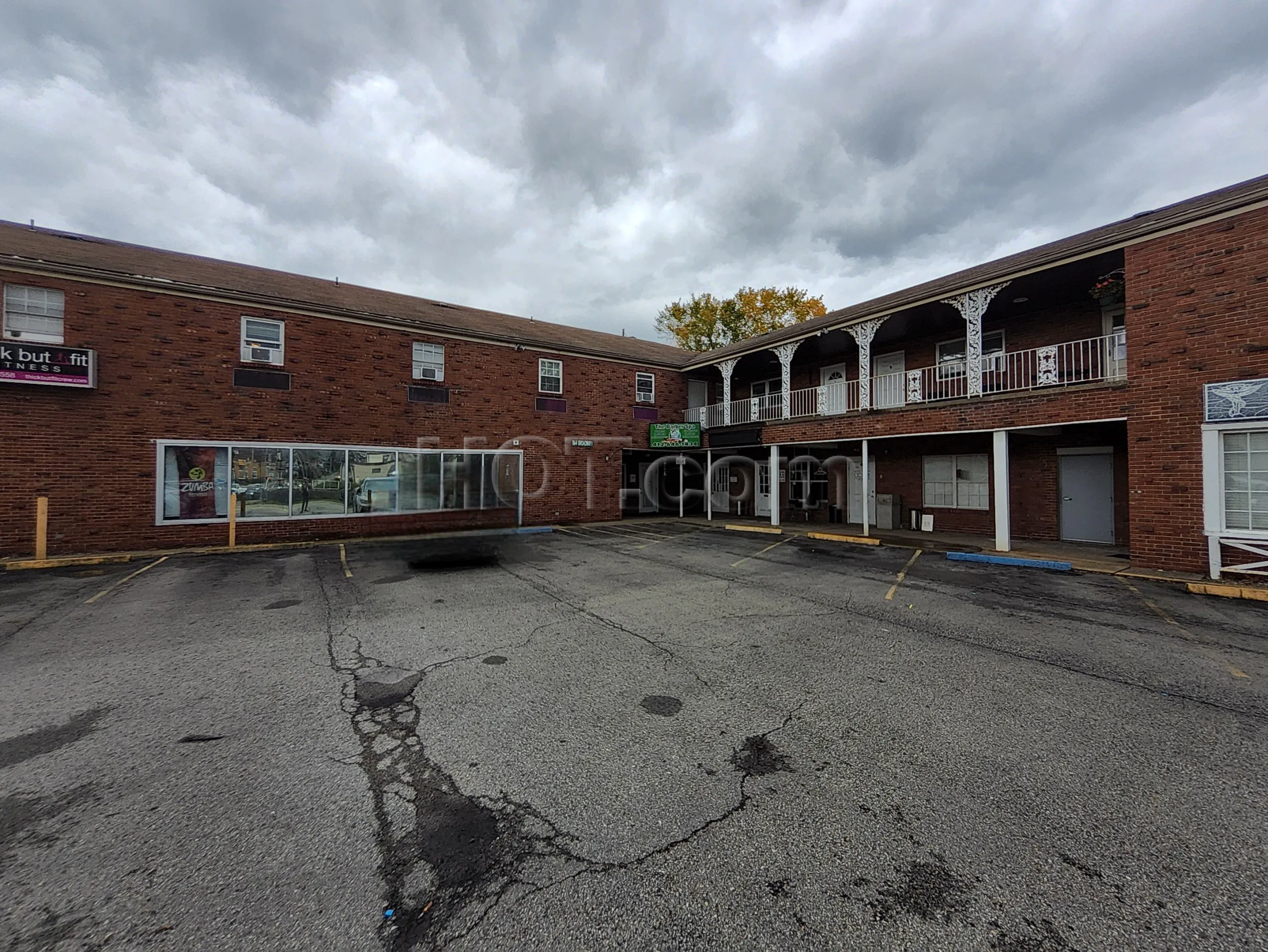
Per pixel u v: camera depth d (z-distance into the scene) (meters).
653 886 2.18
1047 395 9.73
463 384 15.32
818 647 5.21
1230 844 2.42
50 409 10.27
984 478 13.35
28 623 6.00
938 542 11.99
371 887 2.18
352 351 13.55
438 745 3.34
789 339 14.98
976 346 10.80
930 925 1.98
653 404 19.45
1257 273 7.49
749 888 2.17
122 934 1.95
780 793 2.82
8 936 1.93
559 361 17.20
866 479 12.98
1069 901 2.09
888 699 4.00
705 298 35.75
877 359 15.77
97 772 3.03
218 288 11.81
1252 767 3.07
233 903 2.09
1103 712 3.78
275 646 5.24
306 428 12.91
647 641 5.41
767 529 14.98
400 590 7.71
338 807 2.71
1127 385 8.76
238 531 12.09
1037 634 5.59
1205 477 7.93
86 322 10.59
